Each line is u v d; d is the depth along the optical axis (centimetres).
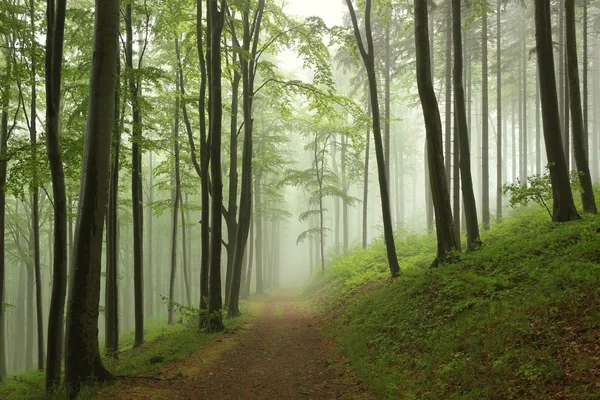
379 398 584
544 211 1426
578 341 480
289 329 1349
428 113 1148
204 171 1375
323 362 871
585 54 1831
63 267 837
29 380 1238
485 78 2025
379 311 1045
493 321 629
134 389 651
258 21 1623
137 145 1325
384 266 1788
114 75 730
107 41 717
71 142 1000
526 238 1031
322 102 1661
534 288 668
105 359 1145
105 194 716
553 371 440
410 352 719
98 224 703
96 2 725
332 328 1193
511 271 811
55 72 813
